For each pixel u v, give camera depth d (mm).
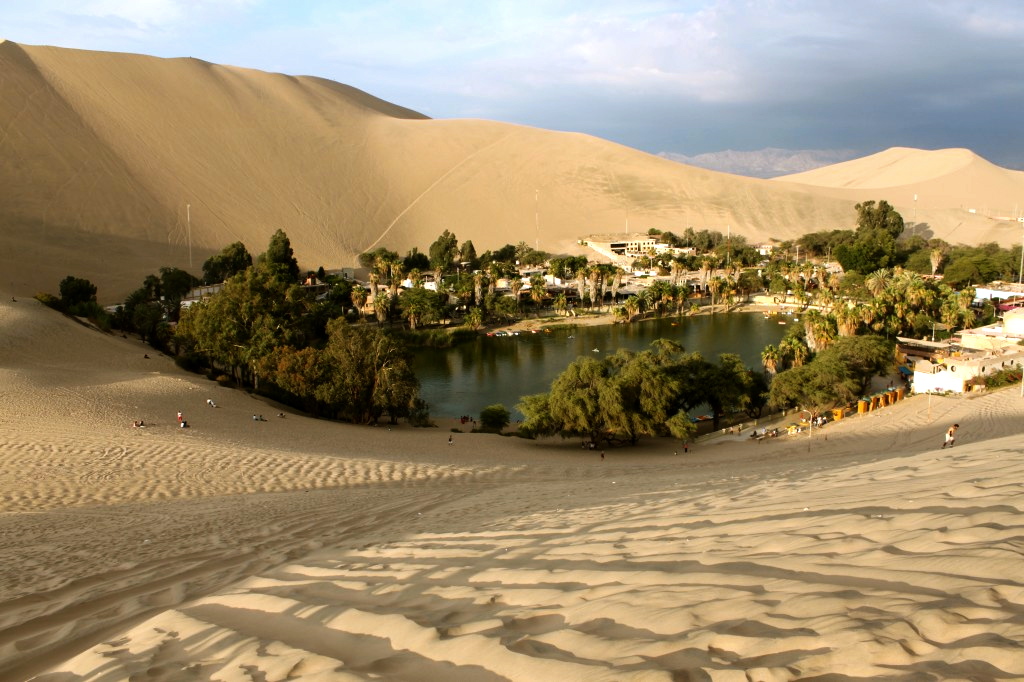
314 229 167375
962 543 4695
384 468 24172
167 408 36031
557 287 119312
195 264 135625
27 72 166750
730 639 3896
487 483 22250
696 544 6211
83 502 17250
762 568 5078
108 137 162750
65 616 8109
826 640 3656
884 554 4805
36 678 6043
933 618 3613
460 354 82750
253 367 51438
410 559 8391
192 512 14945
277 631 6035
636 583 5320
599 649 4156
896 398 48562
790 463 25516
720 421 51062
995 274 116125
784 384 47500
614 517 9109
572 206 198750
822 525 5945
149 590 9039
